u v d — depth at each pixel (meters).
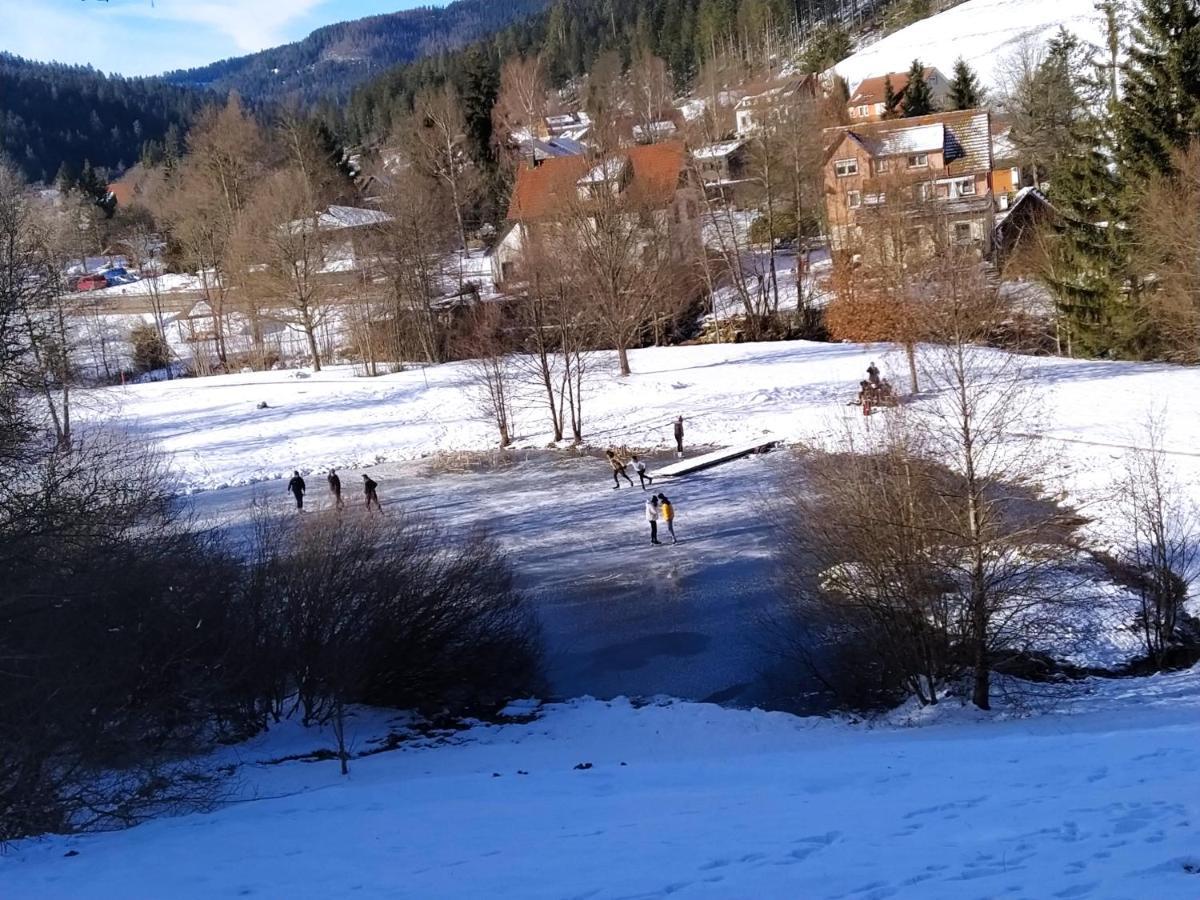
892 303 47.00
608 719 18.98
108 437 39.03
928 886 6.00
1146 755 10.66
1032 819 7.61
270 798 14.48
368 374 59.97
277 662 19.72
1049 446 29.80
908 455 19.66
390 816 11.20
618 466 36.69
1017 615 19.91
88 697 16.23
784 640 22.80
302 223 63.88
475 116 94.88
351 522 25.17
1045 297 54.41
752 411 44.28
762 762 13.74
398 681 21.12
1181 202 43.41
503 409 44.69
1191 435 32.41
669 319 65.00
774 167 64.44
